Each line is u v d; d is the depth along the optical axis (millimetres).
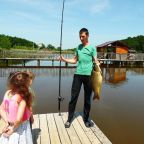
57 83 8445
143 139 3500
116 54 17016
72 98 2664
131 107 5301
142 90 7477
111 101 5824
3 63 15555
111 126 4012
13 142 1579
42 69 13148
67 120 2697
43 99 5840
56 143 2268
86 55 2568
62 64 17234
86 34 2574
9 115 1584
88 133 2492
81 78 2607
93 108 5145
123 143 3352
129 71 13766
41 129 2580
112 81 9492
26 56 16500
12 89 1604
